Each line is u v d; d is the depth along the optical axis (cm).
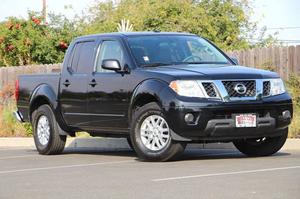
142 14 4722
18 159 2359
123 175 1764
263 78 2048
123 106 2144
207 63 2211
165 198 1398
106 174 1803
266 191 1421
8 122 3481
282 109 2064
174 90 1975
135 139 2075
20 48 4688
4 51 4800
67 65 2422
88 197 1448
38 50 4697
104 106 2220
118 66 2155
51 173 1889
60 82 2434
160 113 2005
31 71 4066
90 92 2277
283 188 1452
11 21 4753
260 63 3234
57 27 4806
